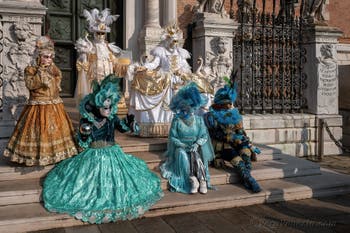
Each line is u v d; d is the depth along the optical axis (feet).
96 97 14.37
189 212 14.67
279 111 28.40
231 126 17.60
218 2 26.32
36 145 14.62
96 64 19.93
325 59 28.32
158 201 14.51
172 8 29.17
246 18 27.40
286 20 28.40
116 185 13.97
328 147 28.66
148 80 19.13
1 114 17.93
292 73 28.68
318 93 28.19
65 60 28.81
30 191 13.93
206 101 17.75
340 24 39.42
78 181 13.85
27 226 12.60
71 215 13.11
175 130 16.30
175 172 16.06
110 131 14.94
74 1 28.68
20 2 17.54
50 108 14.92
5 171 14.84
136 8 29.27
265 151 19.88
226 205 15.26
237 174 17.08
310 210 15.15
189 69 20.84
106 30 20.53
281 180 17.87
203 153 16.37
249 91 27.48
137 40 29.35
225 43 25.91
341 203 16.10
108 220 13.48
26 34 17.79
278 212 14.87
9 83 17.88
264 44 27.61
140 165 15.51
